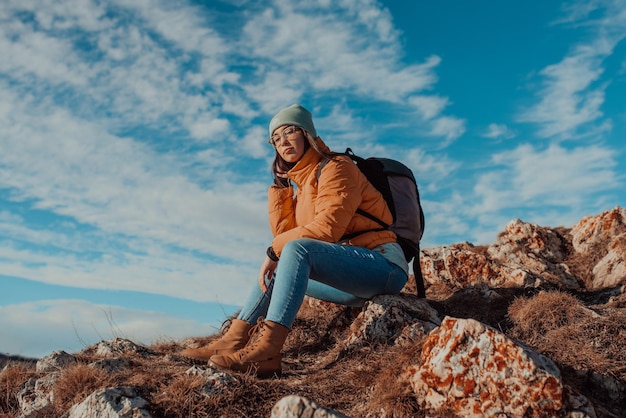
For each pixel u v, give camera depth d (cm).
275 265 495
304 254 459
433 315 513
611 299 602
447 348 384
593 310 520
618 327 468
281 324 450
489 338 376
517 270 647
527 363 361
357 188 488
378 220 511
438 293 662
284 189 538
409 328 486
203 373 427
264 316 501
